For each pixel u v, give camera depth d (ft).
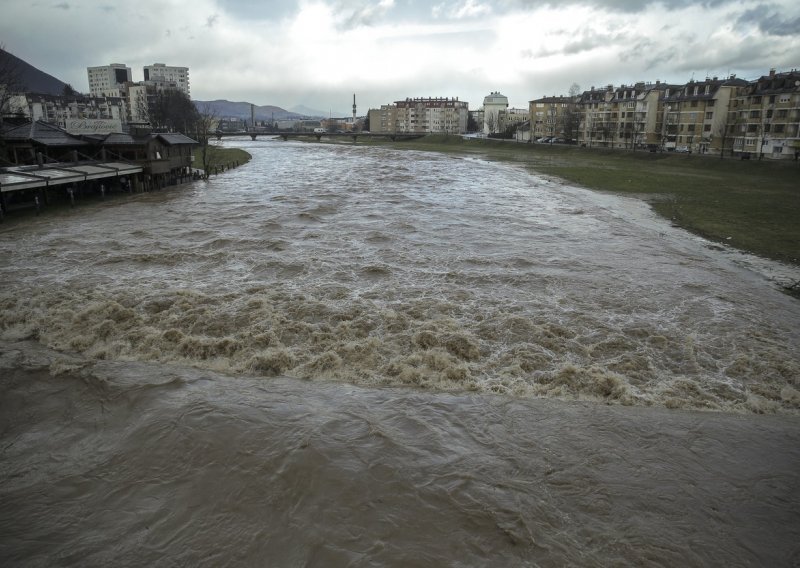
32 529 30.01
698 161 245.24
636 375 48.88
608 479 34.45
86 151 165.37
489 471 34.86
